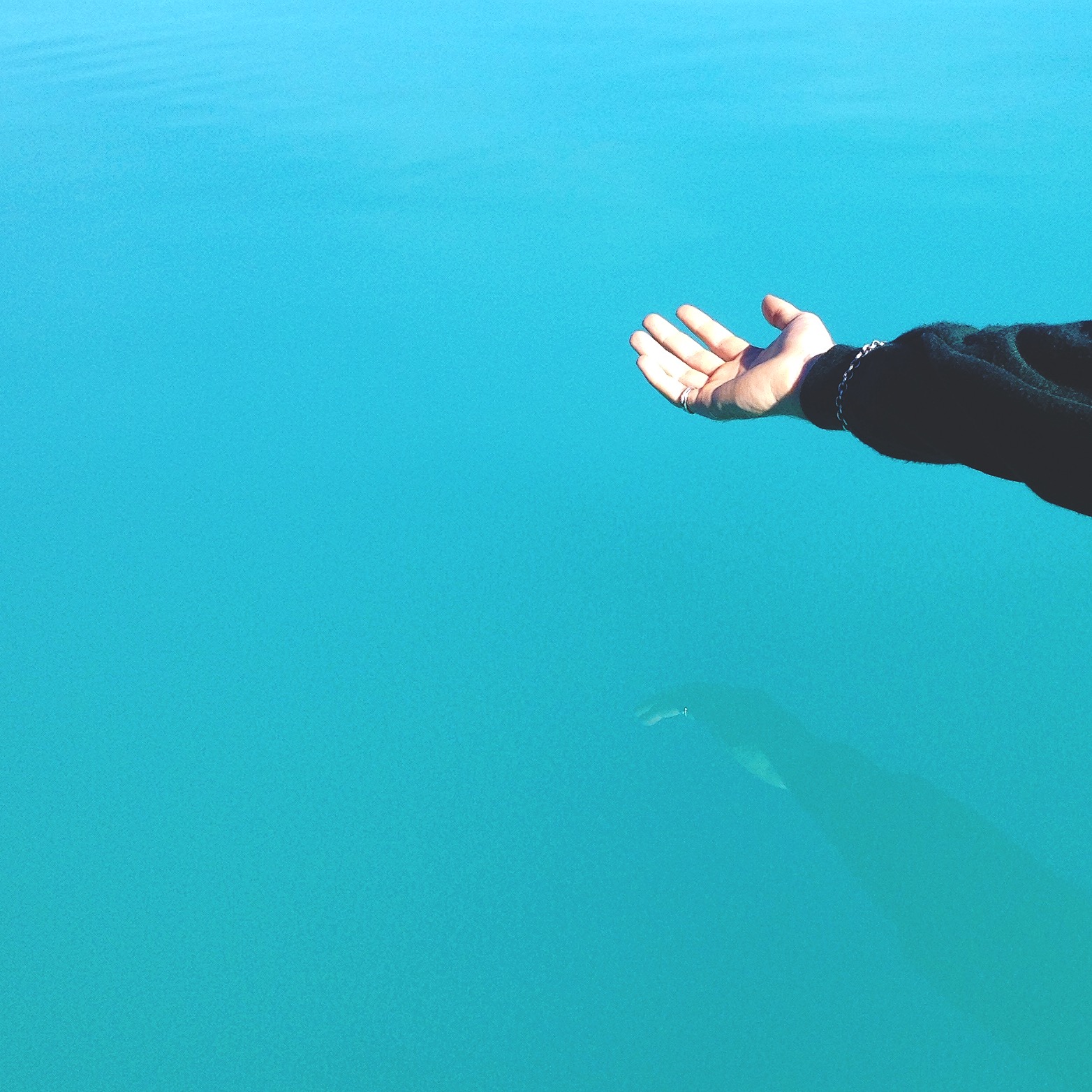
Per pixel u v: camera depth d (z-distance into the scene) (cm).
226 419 287
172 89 457
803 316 140
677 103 403
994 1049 168
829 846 191
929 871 186
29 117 439
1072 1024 169
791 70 420
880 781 197
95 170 398
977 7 462
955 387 112
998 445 110
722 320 295
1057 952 176
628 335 302
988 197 330
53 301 334
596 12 498
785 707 211
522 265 330
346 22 513
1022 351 112
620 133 388
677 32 467
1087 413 104
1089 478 104
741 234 328
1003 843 188
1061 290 287
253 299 329
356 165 387
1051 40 424
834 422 130
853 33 448
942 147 358
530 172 372
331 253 345
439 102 424
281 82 453
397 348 306
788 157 362
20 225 370
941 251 308
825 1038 171
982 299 287
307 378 299
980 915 180
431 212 357
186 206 374
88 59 496
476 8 518
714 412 145
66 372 306
